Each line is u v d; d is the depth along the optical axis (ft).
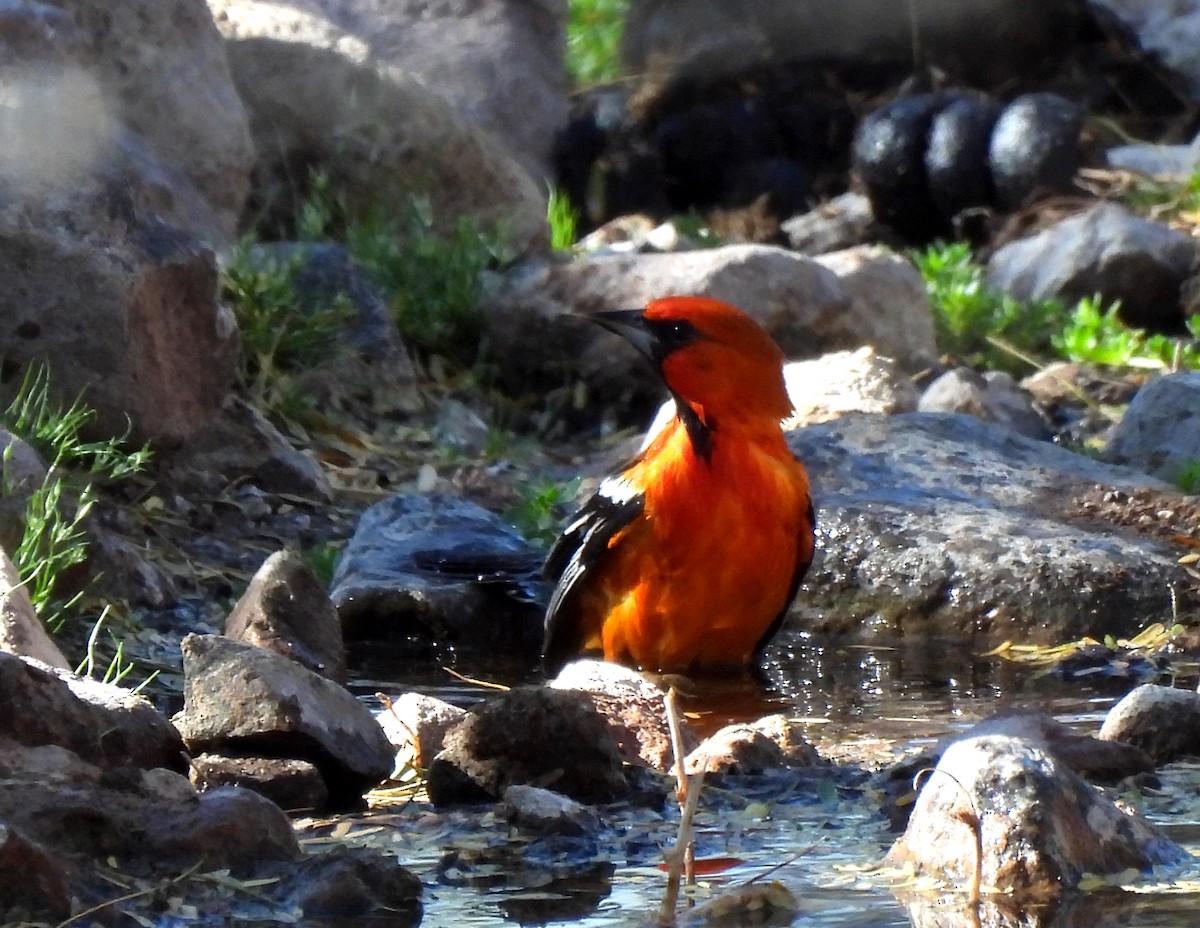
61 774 20.15
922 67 94.94
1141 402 46.73
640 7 98.78
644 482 31.76
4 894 17.13
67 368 37.47
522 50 86.94
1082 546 35.99
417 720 24.91
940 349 63.98
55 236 37.29
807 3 94.17
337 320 49.70
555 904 18.31
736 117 88.38
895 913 17.76
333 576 37.40
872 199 84.17
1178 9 94.53
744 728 24.79
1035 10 94.79
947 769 19.54
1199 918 17.47
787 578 32.53
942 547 36.22
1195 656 33.37
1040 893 18.31
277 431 43.65
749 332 31.50
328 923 17.67
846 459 40.14
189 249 39.45
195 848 18.61
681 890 18.81
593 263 56.49
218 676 23.21
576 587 32.73
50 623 30.68
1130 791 22.79
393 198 62.39
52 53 39.40
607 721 24.56
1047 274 71.26
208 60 54.39
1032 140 81.10
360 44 63.31
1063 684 31.42
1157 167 84.58
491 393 55.42
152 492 38.96
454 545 37.78
